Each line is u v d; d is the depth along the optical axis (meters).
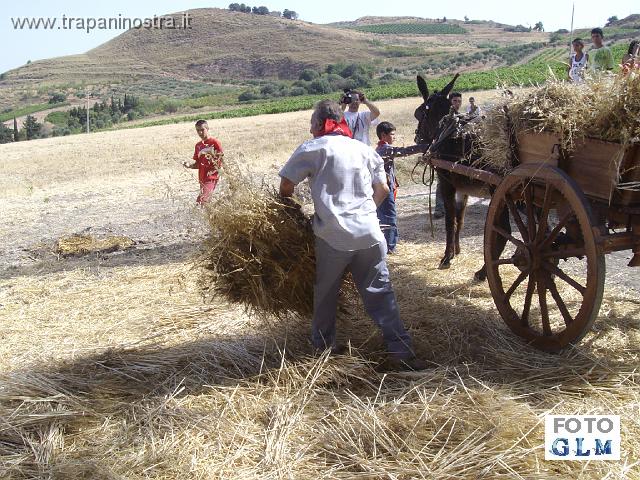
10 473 3.69
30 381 4.66
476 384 4.54
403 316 5.90
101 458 3.80
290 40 178.38
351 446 3.81
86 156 28.48
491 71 70.69
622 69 4.46
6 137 90.19
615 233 4.41
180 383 4.65
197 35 187.12
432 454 3.70
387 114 34.78
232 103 104.12
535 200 5.22
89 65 177.88
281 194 4.80
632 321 5.55
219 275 4.97
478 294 6.55
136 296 7.10
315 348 5.02
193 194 15.01
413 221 10.41
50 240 10.59
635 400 4.21
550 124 4.75
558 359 4.87
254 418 4.24
